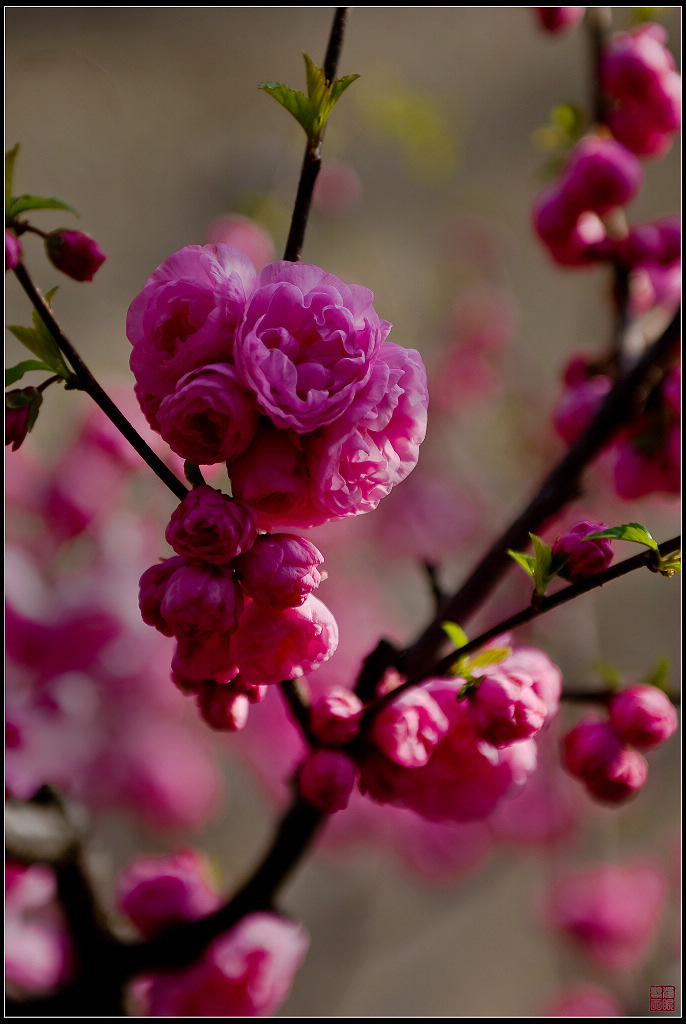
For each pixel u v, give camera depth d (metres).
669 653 1.42
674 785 1.24
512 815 1.17
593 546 0.64
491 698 0.65
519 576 1.21
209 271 0.62
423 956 1.45
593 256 0.76
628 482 0.74
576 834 1.22
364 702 0.67
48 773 0.85
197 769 1.15
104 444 0.94
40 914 0.76
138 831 1.13
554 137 0.82
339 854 1.25
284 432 0.62
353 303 0.62
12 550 0.92
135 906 0.71
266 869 0.70
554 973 1.41
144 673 1.05
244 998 0.71
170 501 1.07
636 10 0.79
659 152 0.80
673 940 1.13
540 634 1.15
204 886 0.73
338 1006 1.22
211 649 0.63
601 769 0.68
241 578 0.63
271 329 0.62
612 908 1.13
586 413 0.76
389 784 0.66
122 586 0.95
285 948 0.72
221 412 0.61
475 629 1.17
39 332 0.64
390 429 0.63
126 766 1.07
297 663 0.63
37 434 1.29
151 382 0.62
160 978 0.71
